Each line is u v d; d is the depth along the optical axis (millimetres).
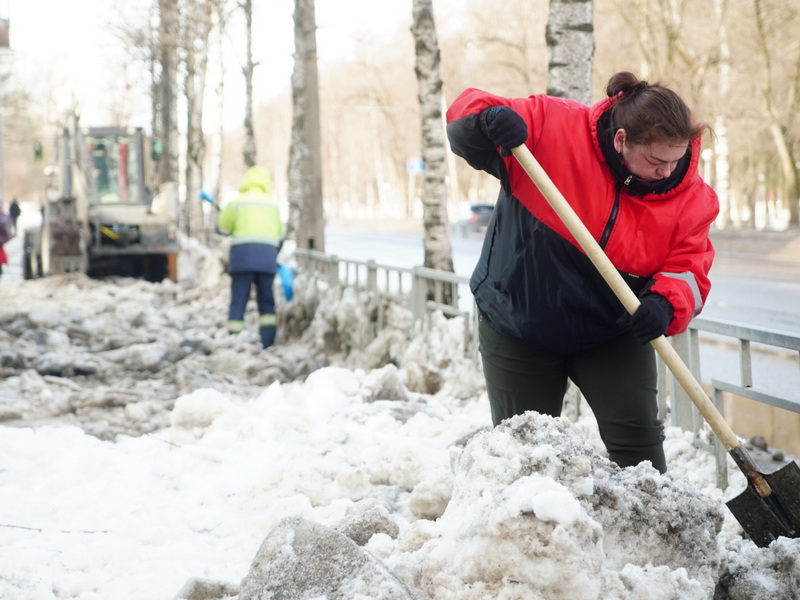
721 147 42031
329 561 3102
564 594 2770
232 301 13039
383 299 10898
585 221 3822
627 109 3646
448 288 10133
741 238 35625
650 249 3816
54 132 23891
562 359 4121
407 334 10391
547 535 2795
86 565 4625
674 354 3682
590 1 8758
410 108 71000
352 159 107062
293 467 5703
